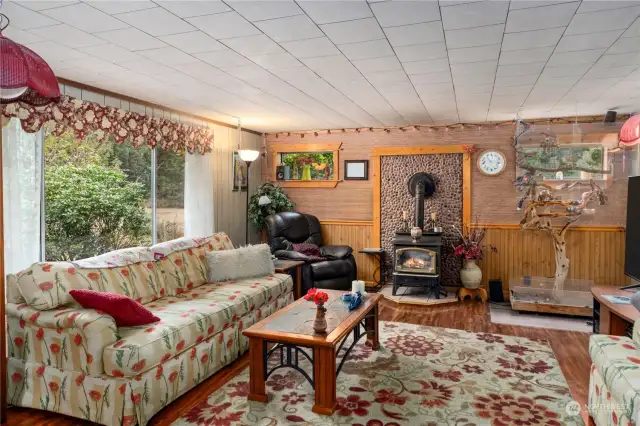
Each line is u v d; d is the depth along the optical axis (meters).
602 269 5.41
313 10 2.29
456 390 2.99
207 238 4.65
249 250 4.57
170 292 3.84
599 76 3.57
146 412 2.58
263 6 2.24
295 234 6.05
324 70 3.41
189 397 2.95
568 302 4.96
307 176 6.76
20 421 2.63
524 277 5.45
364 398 2.88
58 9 2.26
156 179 4.88
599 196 5.26
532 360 3.54
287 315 3.25
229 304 3.53
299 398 2.90
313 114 5.27
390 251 6.38
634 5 2.22
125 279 3.43
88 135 4.07
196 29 2.56
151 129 4.46
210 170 5.47
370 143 6.41
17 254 3.17
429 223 6.09
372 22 2.46
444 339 4.06
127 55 3.02
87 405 2.57
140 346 2.54
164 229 5.00
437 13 2.33
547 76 3.57
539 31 2.59
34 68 2.09
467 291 5.62
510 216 5.80
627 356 2.33
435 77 3.61
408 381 3.13
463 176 5.98
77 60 3.13
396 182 6.33
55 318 2.62
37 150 3.34
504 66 3.30
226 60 3.15
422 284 5.59
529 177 5.51
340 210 6.61
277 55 3.04
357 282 3.76
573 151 5.33
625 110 4.99
